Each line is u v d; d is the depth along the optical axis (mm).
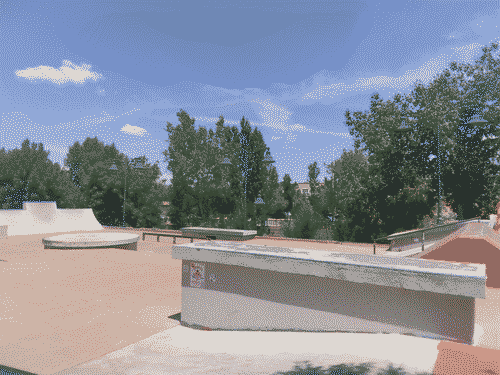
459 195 25766
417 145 26688
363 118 29781
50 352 4535
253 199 34875
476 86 26953
